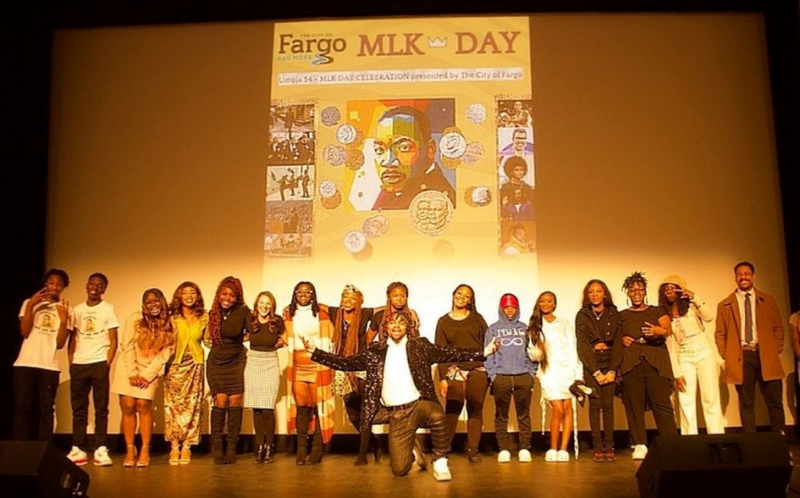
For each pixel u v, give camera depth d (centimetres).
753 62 693
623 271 670
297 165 689
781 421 580
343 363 521
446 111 689
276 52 704
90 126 702
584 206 677
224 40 707
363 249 676
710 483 362
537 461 572
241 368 578
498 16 700
